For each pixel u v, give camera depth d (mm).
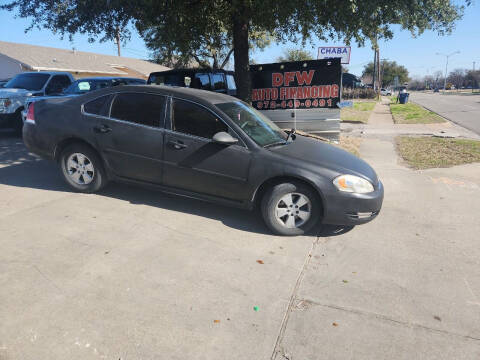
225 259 3738
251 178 4328
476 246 4309
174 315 2840
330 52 10312
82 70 26625
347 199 4148
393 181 6848
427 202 5762
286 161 4242
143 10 7750
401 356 2551
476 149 9852
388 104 35844
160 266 3525
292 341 2645
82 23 8156
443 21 8453
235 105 5016
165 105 4727
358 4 7531
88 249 3771
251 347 2566
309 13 8070
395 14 8023
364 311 3020
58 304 2885
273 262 3742
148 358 2422
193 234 4262
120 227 4328
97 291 3078
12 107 9773
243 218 4797
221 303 3021
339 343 2648
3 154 7883
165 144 4641
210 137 4496
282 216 4348
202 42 10242
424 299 3221
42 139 5363
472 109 25859
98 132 4984
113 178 5121
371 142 11164
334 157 4621
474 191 6359
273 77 9914
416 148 10109
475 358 2557
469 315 3023
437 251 4152
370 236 4484
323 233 4520
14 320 2684
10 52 24859
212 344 2572
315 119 9883
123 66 32906
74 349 2457
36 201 5020
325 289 3314
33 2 8094
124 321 2742
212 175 4496
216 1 8781
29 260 3500
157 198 5336
